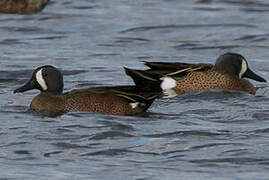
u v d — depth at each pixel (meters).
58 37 22.73
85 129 12.98
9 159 11.37
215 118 13.87
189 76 16.98
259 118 13.84
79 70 18.58
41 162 11.23
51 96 14.65
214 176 10.64
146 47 21.81
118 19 25.44
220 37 23.20
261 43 22.39
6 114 14.09
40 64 19.16
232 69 17.28
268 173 10.76
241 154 11.54
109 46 21.77
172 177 10.60
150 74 16.41
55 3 27.45
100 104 14.32
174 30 24.08
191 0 28.98
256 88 17.30
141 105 14.36
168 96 16.27
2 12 25.66
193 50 21.61
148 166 11.07
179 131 12.82
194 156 11.50
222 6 27.92
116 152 11.72
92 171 10.87
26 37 22.61
